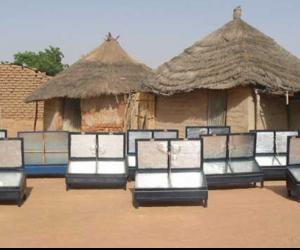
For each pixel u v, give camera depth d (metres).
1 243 7.32
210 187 11.84
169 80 18.61
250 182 11.66
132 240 7.42
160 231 7.95
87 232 7.89
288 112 17.42
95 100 21.59
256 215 9.04
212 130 14.01
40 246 7.14
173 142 10.40
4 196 9.81
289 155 10.75
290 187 10.57
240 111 16.31
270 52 18.94
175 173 10.34
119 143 12.27
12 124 28.75
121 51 23.78
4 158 10.63
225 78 16.52
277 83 16.50
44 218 8.87
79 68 22.89
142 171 10.33
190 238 7.53
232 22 19.88
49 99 22.88
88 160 12.23
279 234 7.78
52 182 12.84
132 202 10.23
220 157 11.98
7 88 28.67
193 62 18.91
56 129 22.77
